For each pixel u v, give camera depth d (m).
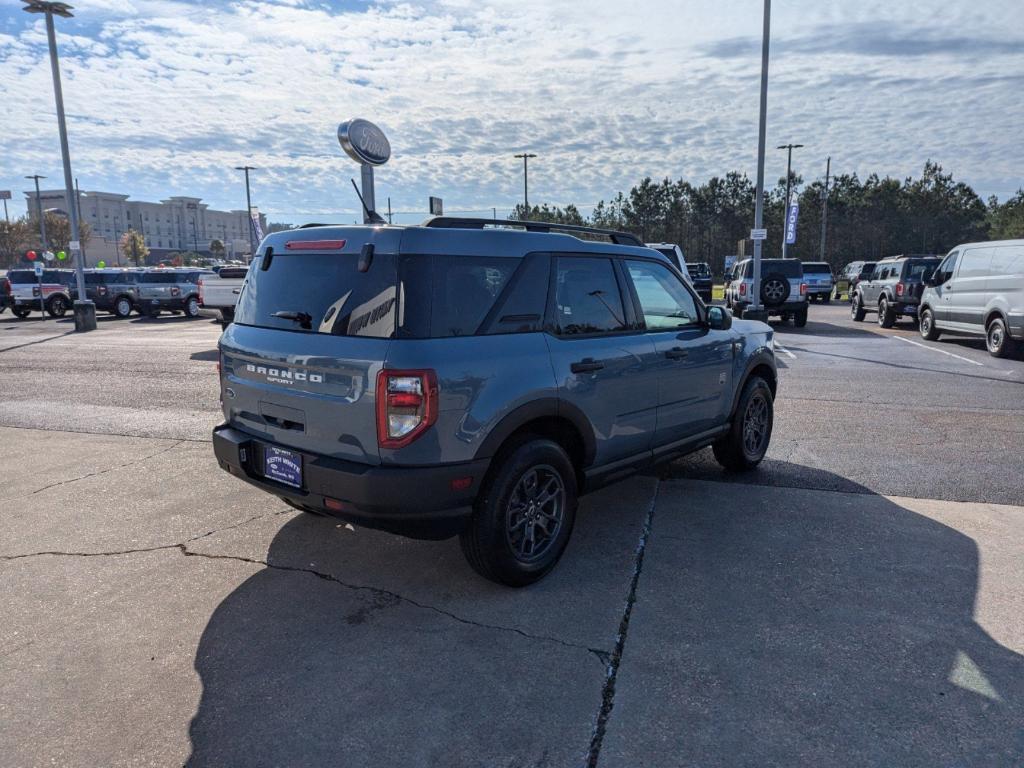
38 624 3.31
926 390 9.34
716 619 3.31
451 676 2.88
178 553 4.11
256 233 27.83
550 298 3.77
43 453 6.31
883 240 69.12
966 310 13.59
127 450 6.40
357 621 3.33
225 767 2.37
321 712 2.66
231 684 2.84
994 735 2.50
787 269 19.06
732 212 71.31
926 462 5.93
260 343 3.67
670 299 4.75
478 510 3.43
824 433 6.97
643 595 3.56
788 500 4.96
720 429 5.20
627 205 74.19
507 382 3.41
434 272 3.26
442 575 3.82
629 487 5.25
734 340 5.22
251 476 3.77
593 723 2.58
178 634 3.22
